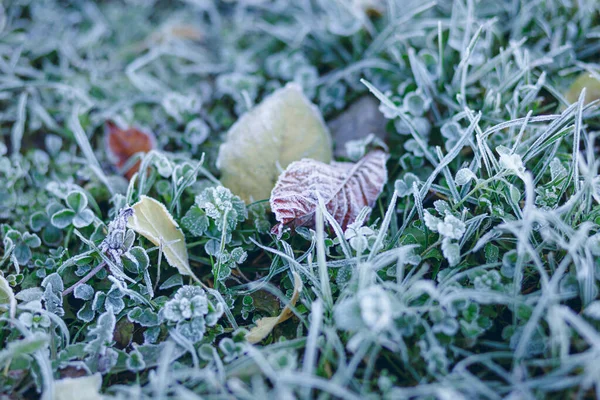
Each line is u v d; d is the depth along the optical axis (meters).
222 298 0.30
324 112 0.37
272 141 0.34
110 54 0.41
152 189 0.34
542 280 0.28
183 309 0.29
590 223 0.28
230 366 0.28
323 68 0.40
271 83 0.39
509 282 0.29
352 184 0.33
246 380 0.28
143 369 0.29
